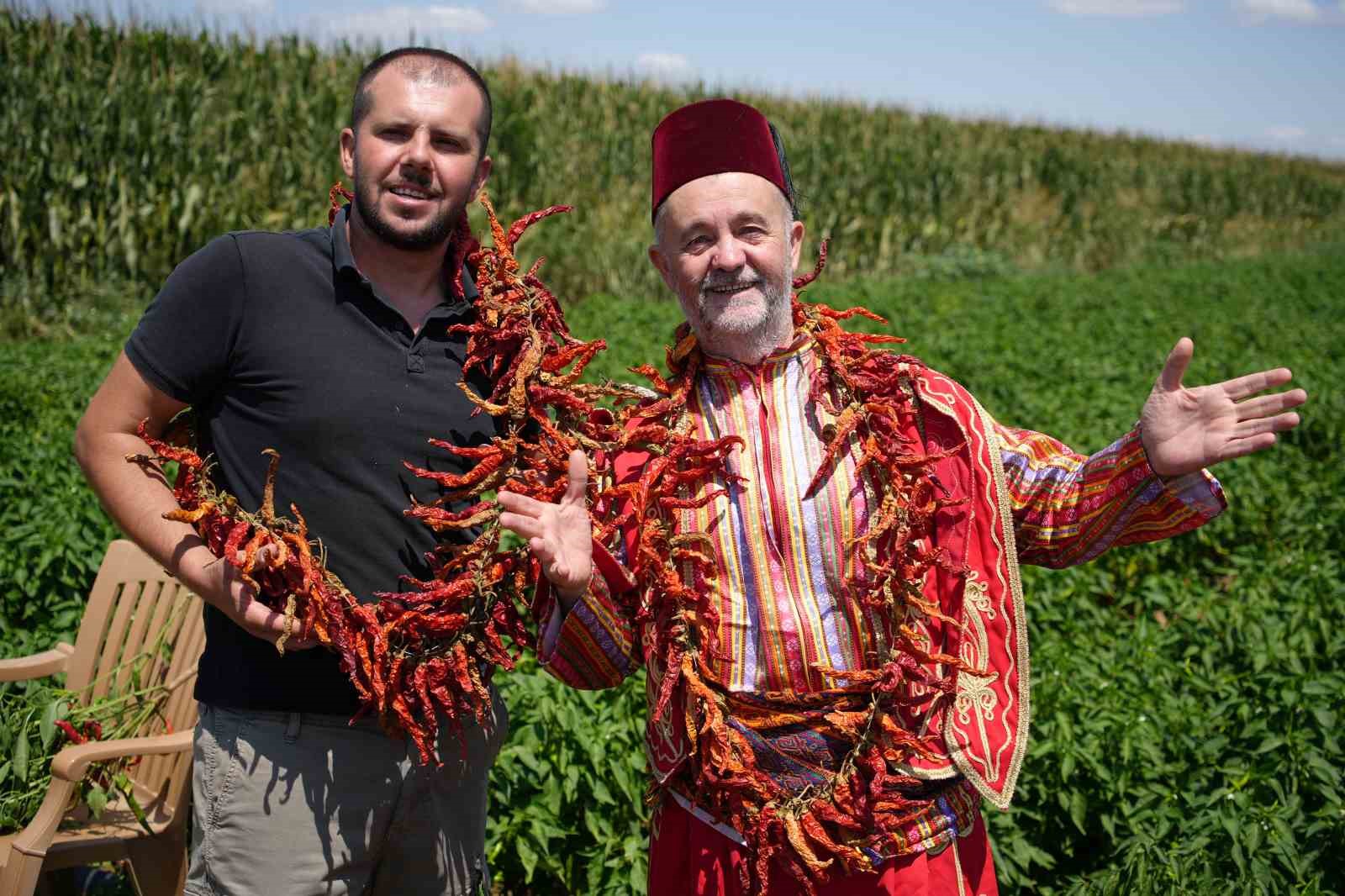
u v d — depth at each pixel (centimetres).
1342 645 431
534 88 1783
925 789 220
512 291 236
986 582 223
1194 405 206
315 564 212
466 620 219
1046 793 366
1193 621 499
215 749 229
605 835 347
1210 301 1756
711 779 216
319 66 1484
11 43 1218
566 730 360
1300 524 651
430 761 235
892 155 2062
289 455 223
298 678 225
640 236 1608
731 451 229
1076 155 2483
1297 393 202
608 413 239
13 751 300
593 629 229
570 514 215
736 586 223
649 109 1877
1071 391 907
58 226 1204
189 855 305
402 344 229
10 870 268
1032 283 1888
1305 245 2945
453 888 245
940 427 234
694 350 240
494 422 236
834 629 220
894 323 1270
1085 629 506
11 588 456
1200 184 2800
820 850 217
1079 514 222
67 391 782
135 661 322
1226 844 319
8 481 534
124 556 336
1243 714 386
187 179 1292
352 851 229
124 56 1337
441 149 222
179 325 221
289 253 228
